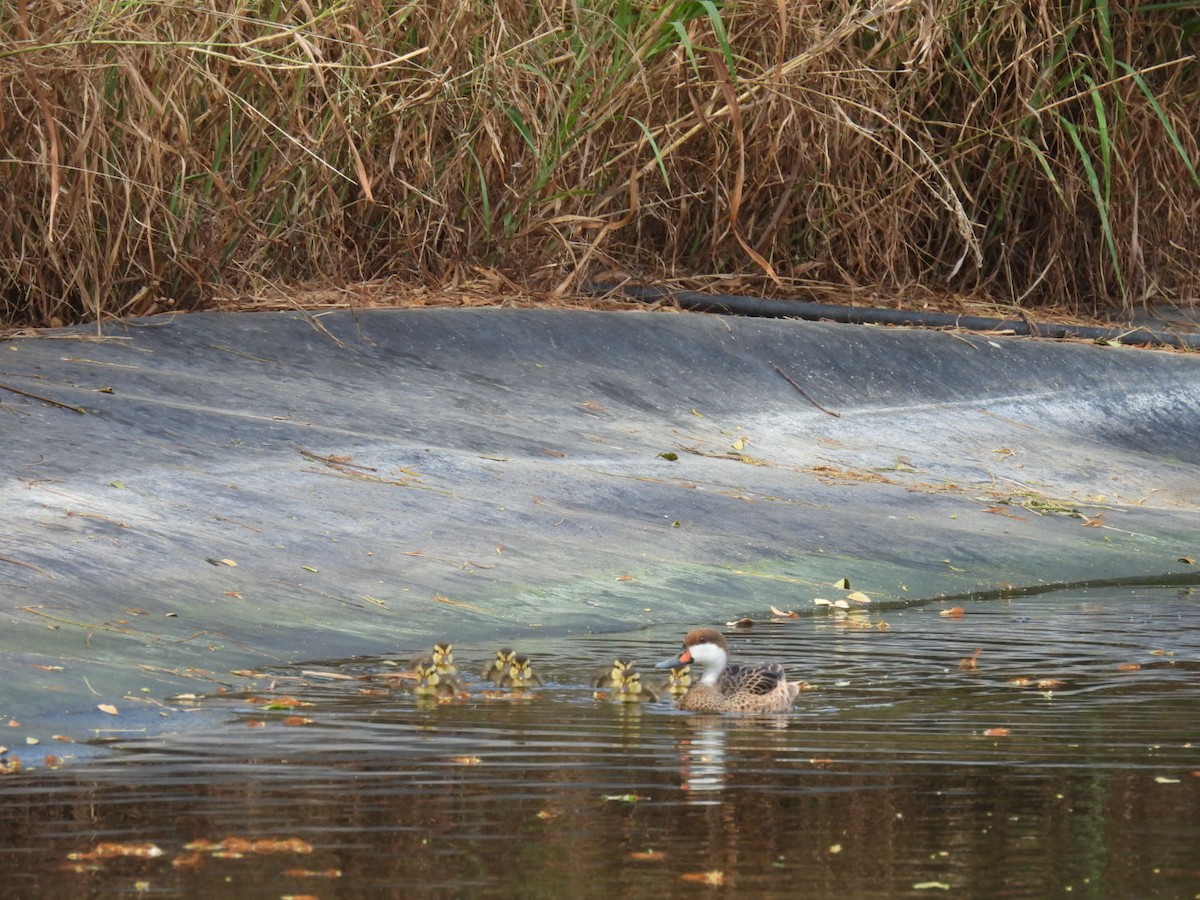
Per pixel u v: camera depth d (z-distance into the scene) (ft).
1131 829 50.08
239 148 135.85
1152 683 73.97
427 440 113.39
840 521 109.19
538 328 137.08
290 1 136.26
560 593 90.58
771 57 156.87
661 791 54.54
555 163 146.72
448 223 146.41
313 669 74.18
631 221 161.79
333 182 142.20
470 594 88.28
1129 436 144.87
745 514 107.65
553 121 146.92
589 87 147.64
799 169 161.48
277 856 47.34
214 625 78.13
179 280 132.67
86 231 123.34
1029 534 112.78
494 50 140.05
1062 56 173.17
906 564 103.81
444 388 125.70
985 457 133.69
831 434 133.18
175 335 124.36
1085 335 165.48
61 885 44.96
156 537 87.51
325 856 47.32
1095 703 69.62
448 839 48.93
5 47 115.65
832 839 49.01
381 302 139.33
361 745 60.70
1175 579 107.14
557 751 60.44
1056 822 50.88
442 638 81.97
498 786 55.06
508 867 46.37
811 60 151.94
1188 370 154.20
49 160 120.67
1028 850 47.93
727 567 98.58
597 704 69.67
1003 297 180.45
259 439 106.73
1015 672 76.64
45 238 122.62
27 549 82.48
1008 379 148.56
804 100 158.30
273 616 80.74
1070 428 143.95
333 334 129.39
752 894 44.16
